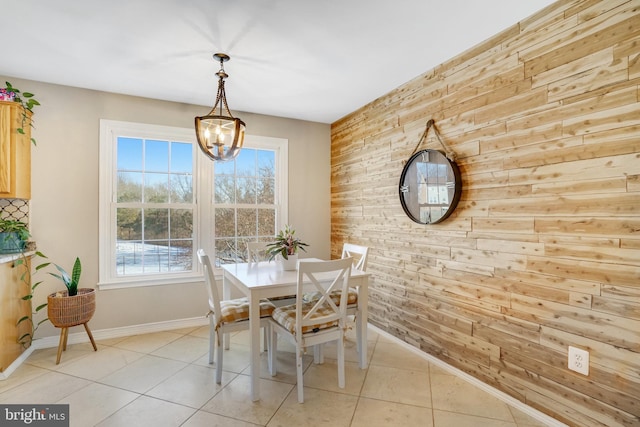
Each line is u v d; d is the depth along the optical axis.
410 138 2.88
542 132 1.89
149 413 1.93
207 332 3.26
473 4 1.84
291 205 4.00
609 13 1.61
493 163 2.17
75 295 2.69
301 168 4.06
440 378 2.37
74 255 2.98
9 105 2.56
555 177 1.83
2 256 2.38
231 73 2.72
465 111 2.37
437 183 2.54
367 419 1.89
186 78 2.81
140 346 2.89
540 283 1.90
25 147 2.72
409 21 2.00
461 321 2.39
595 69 1.66
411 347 2.84
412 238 2.86
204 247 3.53
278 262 3.09
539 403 1.90
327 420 1.88
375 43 2.26
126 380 2.30
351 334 3.25
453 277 2.46
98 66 2.58
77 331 2.97
